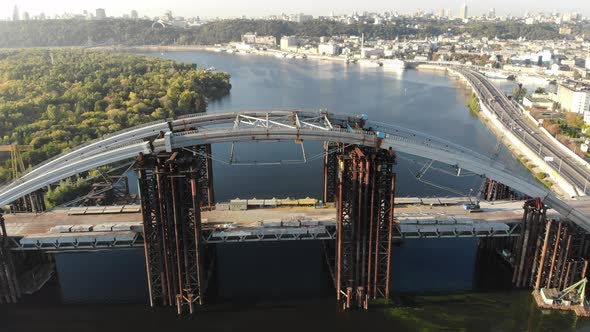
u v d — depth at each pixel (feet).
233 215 502.79
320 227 468.75
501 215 510.17
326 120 510.58
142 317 440.04
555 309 451.94
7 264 451.12
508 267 519.60
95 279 498.69
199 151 514.27
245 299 462.60
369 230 437.17
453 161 457.68
